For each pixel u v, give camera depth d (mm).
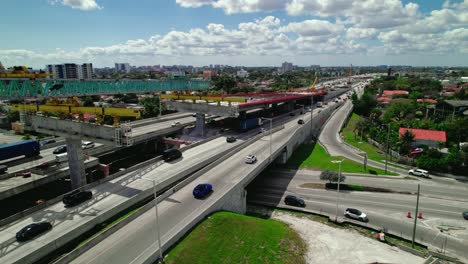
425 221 45281
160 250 29125
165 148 80375
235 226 37594
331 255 36938
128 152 80562
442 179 61750
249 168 54062
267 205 51281
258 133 85875
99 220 37812
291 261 34562
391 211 48438
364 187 56719
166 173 51875
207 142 74938
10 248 31875
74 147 51594
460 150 73625
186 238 33344
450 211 48406
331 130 108688
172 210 38312
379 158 75562
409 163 70125
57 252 33031
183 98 92375
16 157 61812
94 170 59438
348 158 75812
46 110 54344
